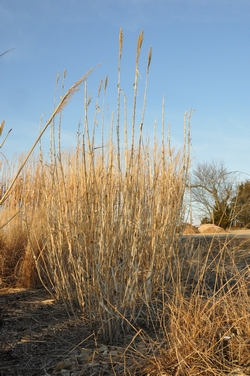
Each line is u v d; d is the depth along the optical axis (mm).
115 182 4309
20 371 3230
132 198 4223
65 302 4859
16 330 4129
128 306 4133
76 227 4512
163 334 3719
